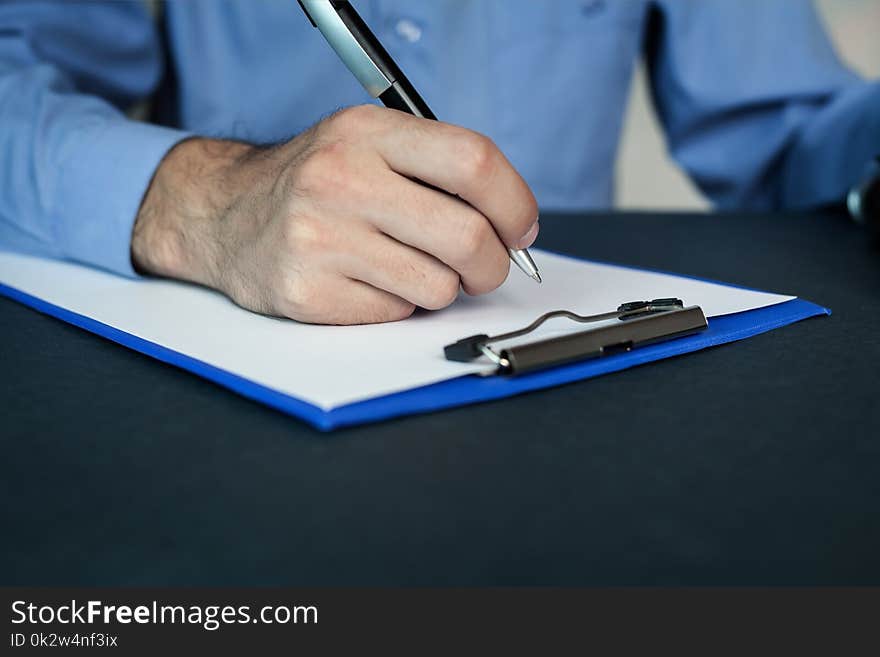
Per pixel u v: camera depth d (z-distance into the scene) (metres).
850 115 0.97
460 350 0.40
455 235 0.45
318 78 1.10
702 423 0.35
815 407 0.37
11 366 0.43
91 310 0.52
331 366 0.40
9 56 0.92
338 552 0.25
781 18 1.11
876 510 0.28
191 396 0.39
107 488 0.30
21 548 0.26
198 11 1.10
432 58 1.09
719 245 0.75
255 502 0.29
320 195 0.46
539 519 0.27
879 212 0.75
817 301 0.55
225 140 0.65
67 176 0.64
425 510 0.28
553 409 0.37
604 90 1.18
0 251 0.71
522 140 1.16
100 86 1.03
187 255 0.57
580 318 0.45
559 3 1.13
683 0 1.15
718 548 0.25
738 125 1.13
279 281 0.47
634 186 1.91
